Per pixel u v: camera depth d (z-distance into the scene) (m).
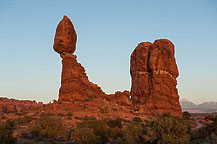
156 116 83.75
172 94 93.38
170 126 28.97
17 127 48.56
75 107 71.50
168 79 94.94
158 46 99.31
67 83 79.56
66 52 84.69
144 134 29.78
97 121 39.50
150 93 93.69
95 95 83.56
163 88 92.94
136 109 87.38
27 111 72.75
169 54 98.25
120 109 79.06
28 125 51.22
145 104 90.94
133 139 29.39
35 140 35.62
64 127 42.00
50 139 36.16
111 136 40.12
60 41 83.50
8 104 112.00
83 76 85.25
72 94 77.62
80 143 31.84
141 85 98.50
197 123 75.50
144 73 99.44
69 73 80.69
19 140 35.16
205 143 32.75
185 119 86.44
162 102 90.25
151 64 96.56
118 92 94.38
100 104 79.00
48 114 62.28
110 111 74.12
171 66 97.31
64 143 33.97
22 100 133.12
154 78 94.94
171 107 90.69
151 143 28.95
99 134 36.66
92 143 32.50
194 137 38.38
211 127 41.69
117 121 53.25
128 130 30.44
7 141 28.97
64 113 65.00
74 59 84.75
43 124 41.31
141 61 102.00
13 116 65.56
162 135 28.14
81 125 38.41
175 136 28.25
